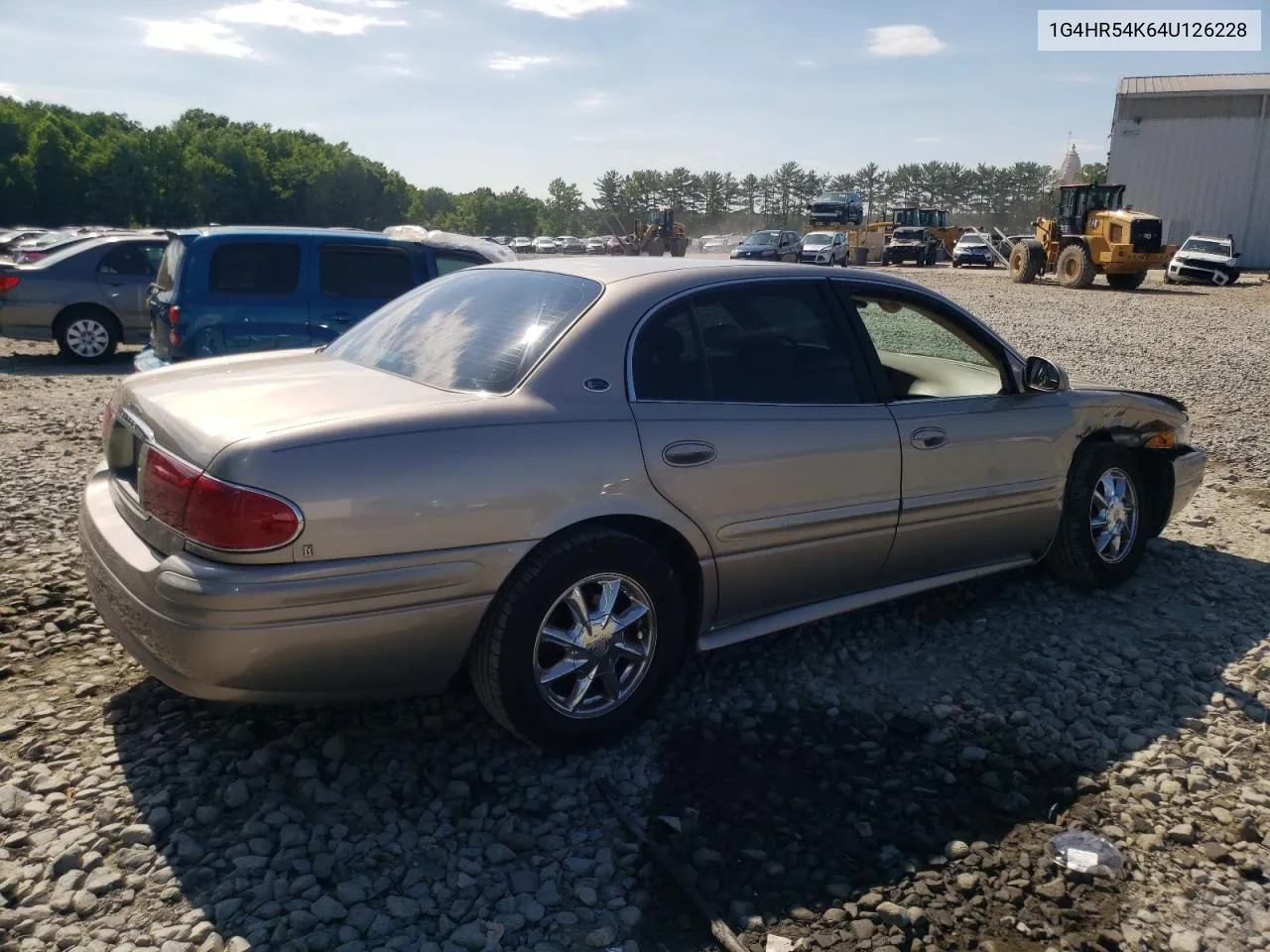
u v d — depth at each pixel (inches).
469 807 122.7
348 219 4586.6
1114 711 150.2
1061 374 181.8
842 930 103.2
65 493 246.1
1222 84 1674.5
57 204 3649.1
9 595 178.1
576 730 131.0
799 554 150.6
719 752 135.9
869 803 125.2
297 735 134.1
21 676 150.0
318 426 115.4
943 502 166.2
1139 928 104.8
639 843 116.4
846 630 175.9
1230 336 679.7
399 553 115.9
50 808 117.9
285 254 330.3
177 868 108.6
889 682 157.6
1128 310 887.7
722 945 100.8
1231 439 337.7
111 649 160.1
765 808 123.7
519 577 124.0
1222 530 240.7
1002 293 1102.4
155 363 324.5
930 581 173.5
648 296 140.9
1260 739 142.3
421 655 121.1
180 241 330.3
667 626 136.7
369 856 112.6
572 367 131.5
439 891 107.7
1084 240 1178.0
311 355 158.9
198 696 117.3
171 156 3929.6
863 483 154.6
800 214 5506.9
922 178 5974.4
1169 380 478.0
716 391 142.1
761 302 151.9
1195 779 131.0
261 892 105.2
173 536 116.3
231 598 108.9
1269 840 119.5
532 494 122.5
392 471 115.1
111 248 496.7
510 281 154.7
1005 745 139.7
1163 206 1724.9
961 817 122.5
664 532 136.9
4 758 128.0
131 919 100.8
